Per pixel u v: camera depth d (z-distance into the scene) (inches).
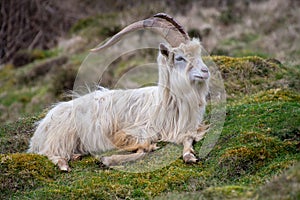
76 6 1630.2
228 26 1419.8
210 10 1496.1
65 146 617.3
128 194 519.2
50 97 1081.4
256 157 544.1
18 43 1504.7
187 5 1563.7
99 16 1552.7
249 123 620.4
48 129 627.8
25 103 1083.9
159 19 593.6
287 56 1087.0
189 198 462.3
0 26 1513.3
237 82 847.7
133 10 1514.5
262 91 781.9
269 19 1423.5
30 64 1357.0
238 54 1157.7
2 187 540.7
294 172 431.5
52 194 516.4
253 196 437.1
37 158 583.5
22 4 1540.4
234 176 530.0
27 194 528.7
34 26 1539.1
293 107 639.8
